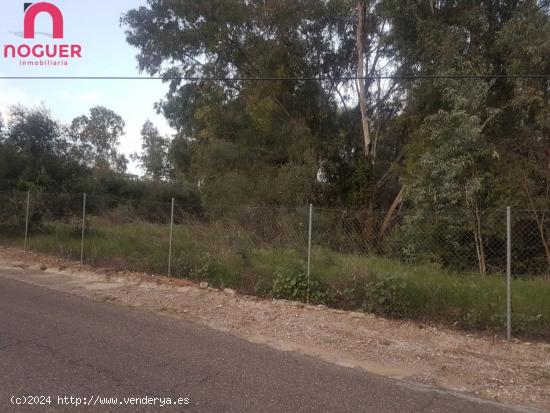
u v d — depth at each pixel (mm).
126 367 4832
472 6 14750
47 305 7543
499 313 6879
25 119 15719
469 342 6352
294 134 21109
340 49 23016
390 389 4641
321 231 11617
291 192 18953
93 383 4371
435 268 10039
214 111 23406
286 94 22547
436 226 11750
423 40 15336
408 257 11508
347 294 7969
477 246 11430
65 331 6039
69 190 15656
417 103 16375
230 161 22109
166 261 10477
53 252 12641
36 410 3766
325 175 20812
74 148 16578
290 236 11344
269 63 22109
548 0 13711
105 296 8414
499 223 11469
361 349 5938
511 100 13453
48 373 4566
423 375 5117
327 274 8641
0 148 15211
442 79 13805
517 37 13164
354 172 19078
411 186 13320
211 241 11383
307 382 4695
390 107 21031
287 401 4199
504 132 13742
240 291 8930
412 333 6668
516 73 13414
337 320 7191
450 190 11977
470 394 4641
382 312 7473
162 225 13305
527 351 6043
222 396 4227
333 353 5746
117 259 11328
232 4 21703
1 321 6402
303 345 6004
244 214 12430
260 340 6141
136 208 16516
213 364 5066
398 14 15773
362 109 20141
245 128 23219
